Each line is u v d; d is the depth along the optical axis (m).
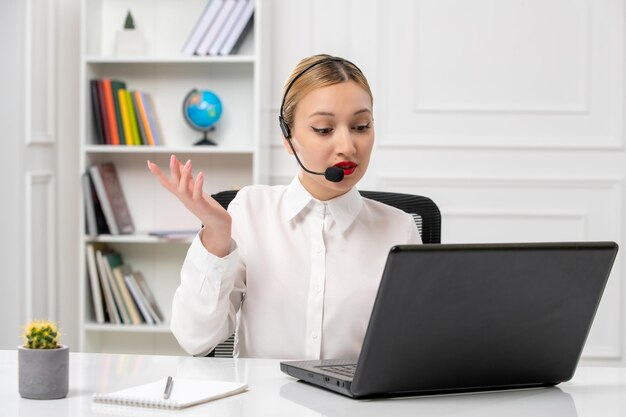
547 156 3.76
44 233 3.72
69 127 3.86
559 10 3.73
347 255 1.59
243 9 3.59
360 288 1.57
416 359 1.18
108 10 3.79
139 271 3.84
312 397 1.21
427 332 1.16
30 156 3.55
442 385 1.23
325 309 1.57
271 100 3.80
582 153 3.74
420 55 3.77
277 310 1.58
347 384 1.20
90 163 3.64
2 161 3.46
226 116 3.78
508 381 1.28
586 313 1.26
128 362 1.44
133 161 3.80
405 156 3.78
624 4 3.70
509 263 1.15
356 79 1.46
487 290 1.16
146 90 3.79
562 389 1.31
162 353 3.84
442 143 3.76
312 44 3.78
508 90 3.75
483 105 3.76
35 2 3.58
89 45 3.63
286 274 1.58
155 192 3.81
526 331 1.23
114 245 3.84
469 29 3.75
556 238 3.77
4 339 3.46
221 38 3.60
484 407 1.17
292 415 1.10
